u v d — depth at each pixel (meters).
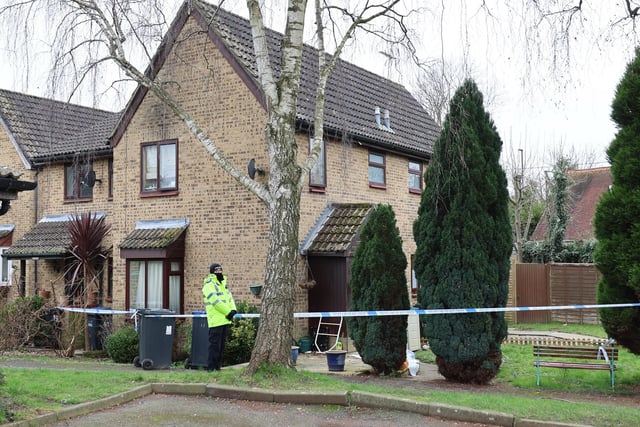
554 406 8.77
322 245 16.52
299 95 16.88
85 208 20.94
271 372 9.74
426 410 8.47
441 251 11.98
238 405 8.92
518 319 24.06
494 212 12.20
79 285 19.56
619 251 11.57
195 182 17.55
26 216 22.25
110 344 16.31
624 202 11.55
